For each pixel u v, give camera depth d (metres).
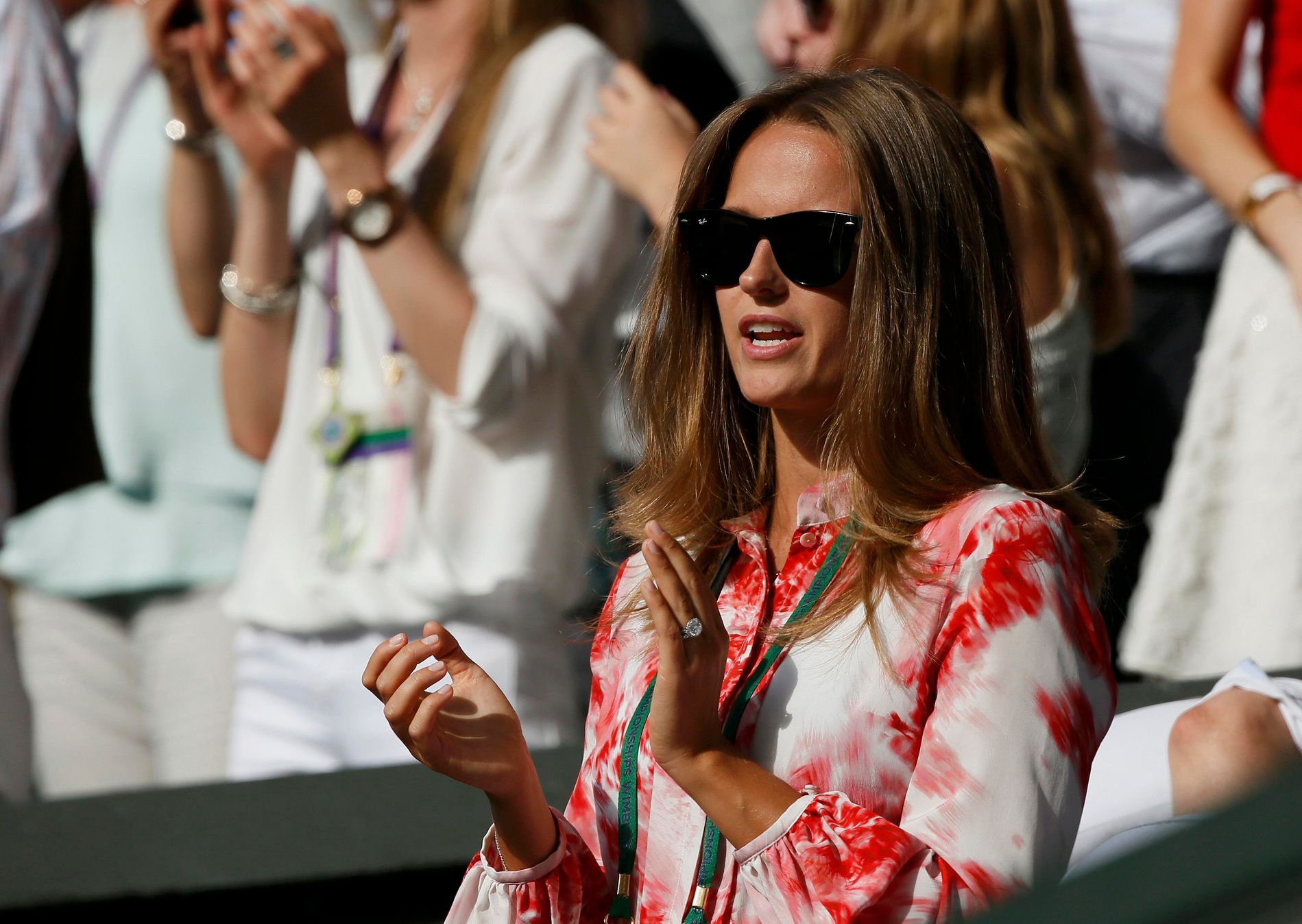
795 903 6.08
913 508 6.76
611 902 7.20
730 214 6.99
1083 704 6.29
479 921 7.15
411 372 13.29
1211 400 13.66
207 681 15.26
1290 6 13.52
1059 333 11.74
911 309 6.82
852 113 7.00
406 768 11.52
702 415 7.68
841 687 6.52
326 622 13.10
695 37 19.17
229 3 14.17
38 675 15.26
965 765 6.14
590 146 12.97
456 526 13.05
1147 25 16.11
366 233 12.94
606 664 7.51
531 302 13.12
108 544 15.26
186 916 10.05
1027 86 11.81
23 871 10.15
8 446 14.38
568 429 13.45
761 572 7.08
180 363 15.30
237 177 15.32
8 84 13.91
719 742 6.38
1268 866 2.75
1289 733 8.72
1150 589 13.76
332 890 10.14
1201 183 14.52
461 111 13.67
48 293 14.28
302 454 13.52
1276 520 13.19
